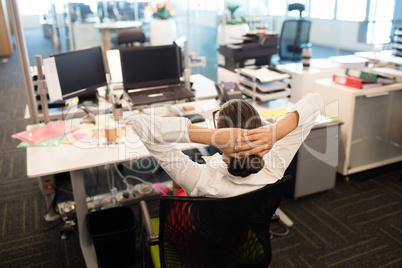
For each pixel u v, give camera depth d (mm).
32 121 2592
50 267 2182
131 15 6598
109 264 2127
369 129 2988
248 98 2857
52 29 6039
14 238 2439
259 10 5789
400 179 3064
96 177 3260
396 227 2465
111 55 2990
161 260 1390
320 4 6039
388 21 4227
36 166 1911
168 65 2797
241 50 3260
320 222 2545
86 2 6031
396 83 2957
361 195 2863
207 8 6055
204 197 1230
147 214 1562
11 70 7309
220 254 1424
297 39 4516
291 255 2242
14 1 2291
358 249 2271
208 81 3412
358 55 3420
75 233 2477
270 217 1448
